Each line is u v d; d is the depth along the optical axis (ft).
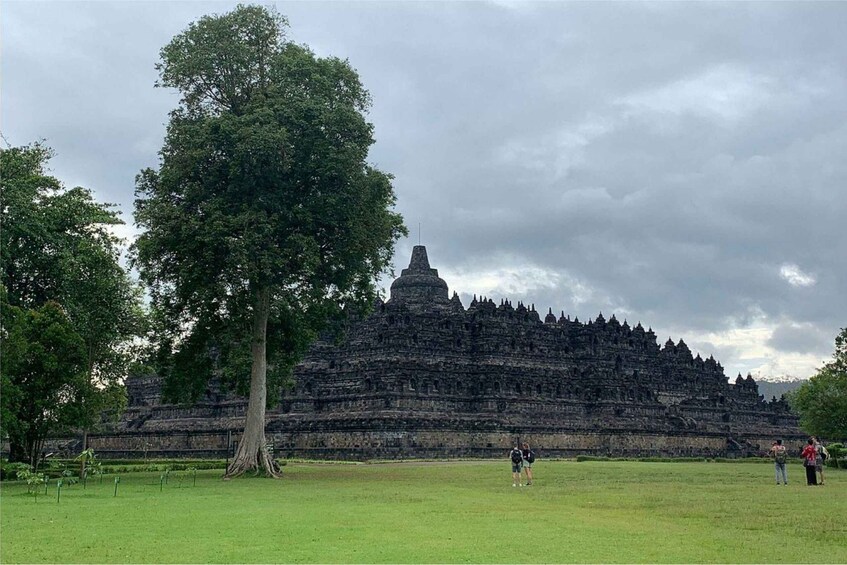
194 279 241.14
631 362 544.21
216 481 227.81
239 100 259.19
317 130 240.94
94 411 247.29
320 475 253.65
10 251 262.88
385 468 300.20
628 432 467.93
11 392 221.05
